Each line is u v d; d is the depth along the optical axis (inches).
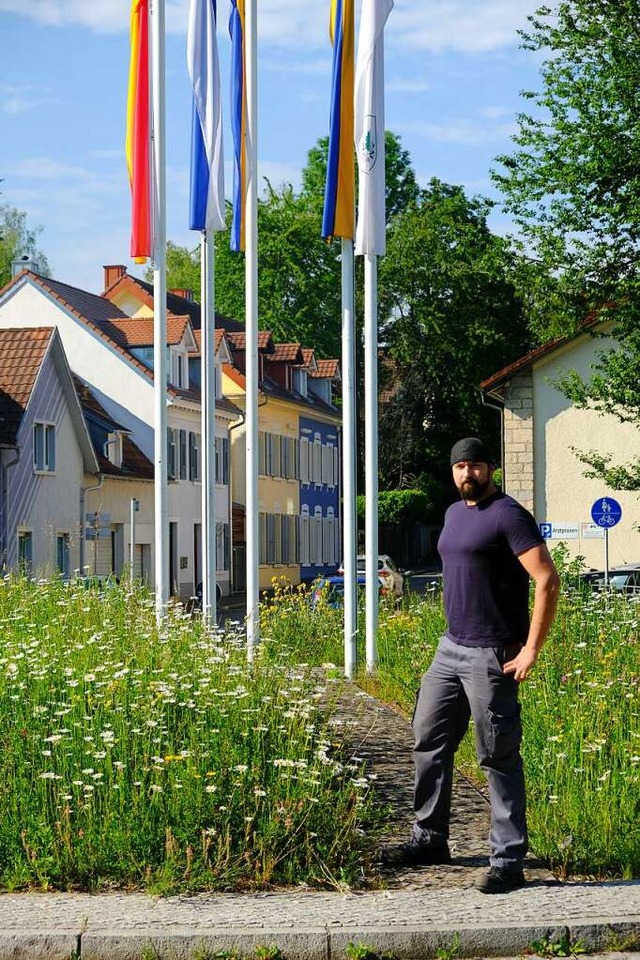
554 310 1096.2
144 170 689.0
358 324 2945.4
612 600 621.0
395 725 464.1
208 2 719.7
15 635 498.0
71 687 354.0
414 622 693.9
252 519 680.4
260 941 244.8
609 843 295.3
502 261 1075.3
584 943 249.1
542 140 1040.2
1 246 3142.2
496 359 2883.9
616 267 1051.9
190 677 375.2
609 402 1101.7
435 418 3093.0
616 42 1011.9
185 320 2230.6
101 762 306.3
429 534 3535.9
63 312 2128.4
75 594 653.9
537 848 301.4
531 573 286.0
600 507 1196.5
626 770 325.1
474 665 287.7
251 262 684.7
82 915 256.8
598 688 389.7
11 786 302.7
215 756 307.7
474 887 278.4
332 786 317.7
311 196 2977.4
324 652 695.1
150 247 692.1
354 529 653.3
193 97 725.3
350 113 649.6
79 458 1820.9
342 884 277.9
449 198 2906.0
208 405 766.5
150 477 2059.5
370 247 651.5
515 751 284.0
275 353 2797.7
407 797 355.6
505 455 1568.7
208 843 281.7
